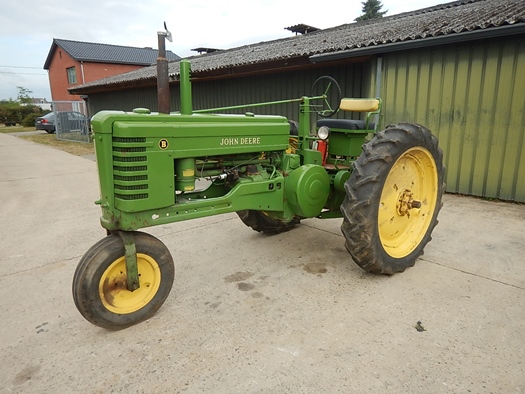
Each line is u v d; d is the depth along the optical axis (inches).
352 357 80.4
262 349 83.6
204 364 79.4
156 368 78.6
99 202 91.6
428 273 118.2
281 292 108.3
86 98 719.1
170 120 90.7
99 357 82.4
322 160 133.0
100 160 87.4
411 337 86.6
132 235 91.4
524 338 85.4
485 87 196.1
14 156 434.3
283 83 320.2
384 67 230.8
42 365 80.3
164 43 92.6
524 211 182.2
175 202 96.7
